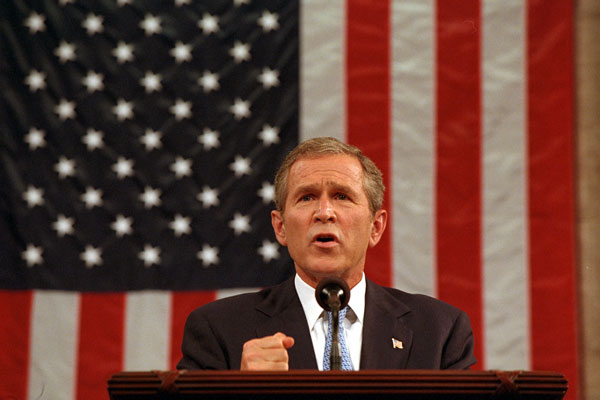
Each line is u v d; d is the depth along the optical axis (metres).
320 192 4.76
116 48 10.08
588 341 9.62
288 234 4.83
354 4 10.21
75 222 9.72
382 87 10.02
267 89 10.02
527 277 9.57
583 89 10.03
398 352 4.59
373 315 4.76
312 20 10.16
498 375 3.06
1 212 9.71
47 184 9.77
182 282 9.64
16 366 9.45
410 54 10.09
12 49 10.00
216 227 9.75
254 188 9.83
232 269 9.67
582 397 9.49
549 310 9.50
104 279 9.64
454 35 10.10
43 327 9.53
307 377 3.01
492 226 9.70
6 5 10.10
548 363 9.42
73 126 9.88
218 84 10.02
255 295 5.09
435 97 9.98
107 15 10.13
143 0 10.17
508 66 10.00
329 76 10.04
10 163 9.78
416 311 4.90
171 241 9.73
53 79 9.97
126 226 9.73
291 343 3.70
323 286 4.11
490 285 9.57
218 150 9.89
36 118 9.88
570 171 9.76
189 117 9.95
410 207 9.75
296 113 9.97
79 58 10.02
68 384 9.44
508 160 9.80
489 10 10.12
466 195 9.77
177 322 9.57
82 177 9.79
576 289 9.66
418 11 10.16
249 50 10.11
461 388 3.02
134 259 9.70
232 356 4.64
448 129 9.91
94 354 9.52
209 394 3.04
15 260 9.64
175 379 3.06
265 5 10.20
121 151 9.85
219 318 4.87
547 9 10.09
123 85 9.99
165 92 9.99
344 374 3.01
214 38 10.13
